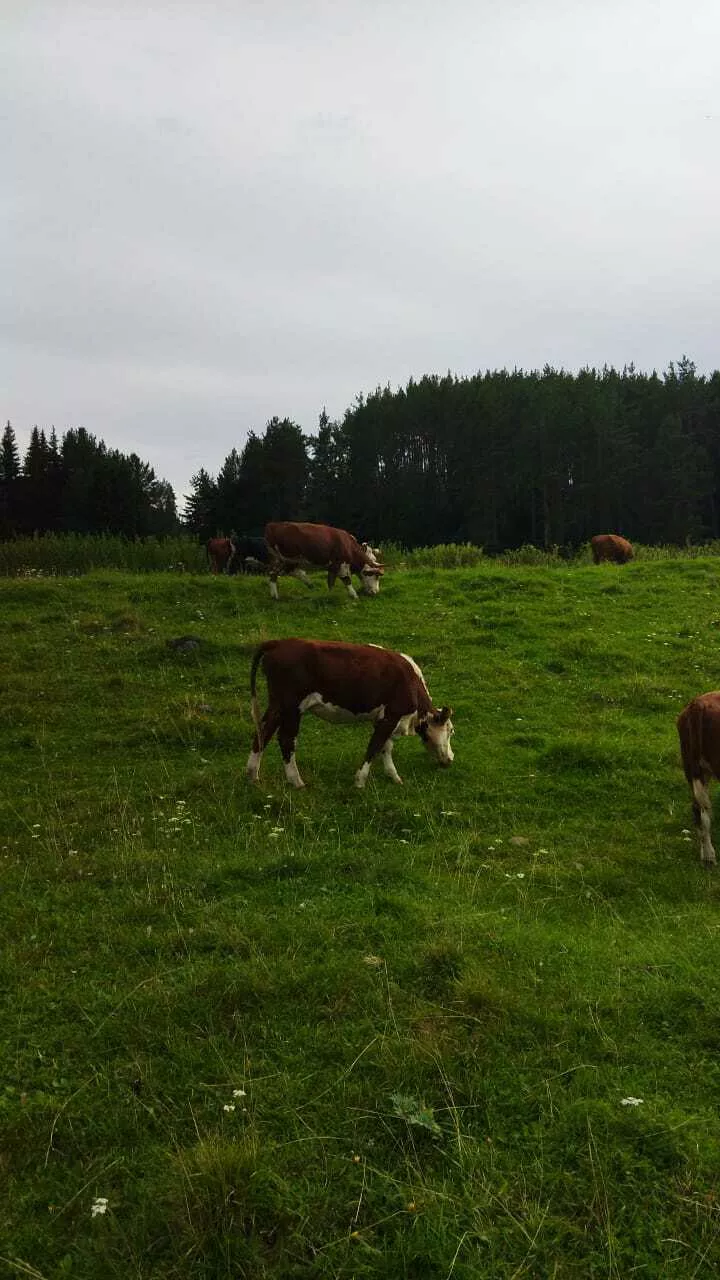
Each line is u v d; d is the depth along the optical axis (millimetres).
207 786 9922
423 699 10648
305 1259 3803
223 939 6273
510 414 81438
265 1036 5227
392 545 30312
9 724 12273
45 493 93750
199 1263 3785
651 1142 4383
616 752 11008
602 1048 5105
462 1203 4027
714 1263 3787
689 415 87188
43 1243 3898
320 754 11234
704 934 6695
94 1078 4898
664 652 15680
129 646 15664
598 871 7922
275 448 84125
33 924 6680
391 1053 5008
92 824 8844
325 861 7805
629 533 80312
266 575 22578
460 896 7195
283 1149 4352
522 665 15148
